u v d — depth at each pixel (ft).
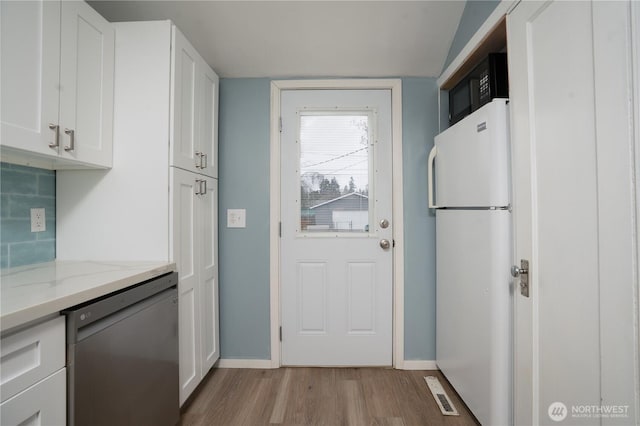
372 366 6.72
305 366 6.75
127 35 4.66
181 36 4.88
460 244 5.24
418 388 5.94
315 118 6.86
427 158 6.72
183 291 4.93
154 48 4.62
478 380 4.65
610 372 2.62
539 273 3.54
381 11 5.62
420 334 6.69
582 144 2.89
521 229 3.83
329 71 6.70
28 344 2.48
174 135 4.64
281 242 6.81
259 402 5.49
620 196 2.50
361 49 6.27
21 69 3.27
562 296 3.18
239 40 6.11
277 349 6.73
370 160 6.79
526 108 3.70
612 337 2.60
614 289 2.57
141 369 3.71
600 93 2.67
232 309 6.74
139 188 4.60
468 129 4.88
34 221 4.40
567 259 3.10
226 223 6.75
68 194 4.68
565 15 3.08
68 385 2.83
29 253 4.34
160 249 4.58
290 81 6.76
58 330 2.76
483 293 4.47
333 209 6.85
